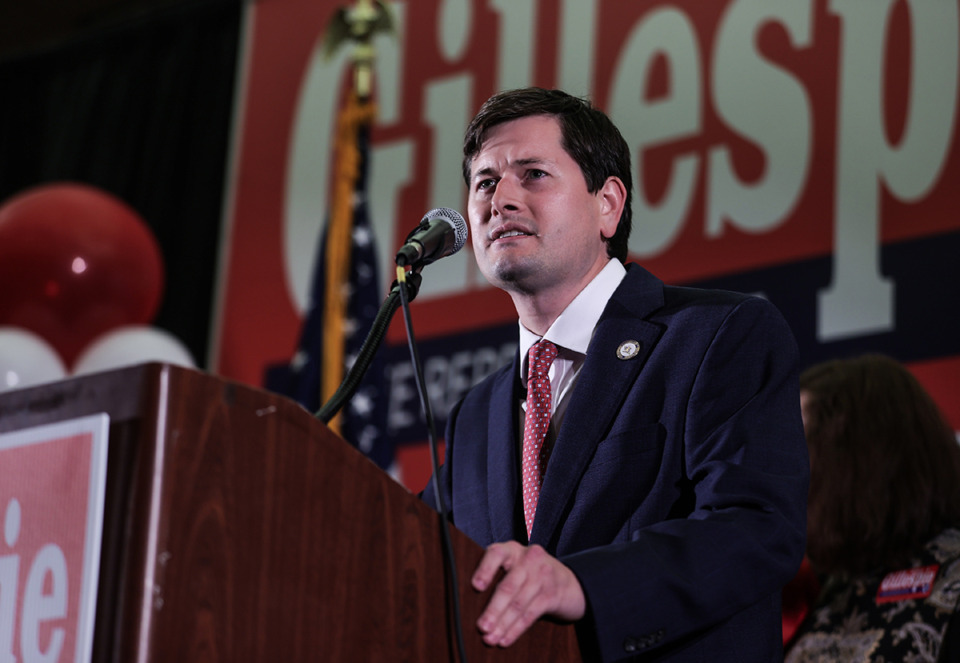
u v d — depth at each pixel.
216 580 2.95
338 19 16.98
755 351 4.79
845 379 8.00
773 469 4.40
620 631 3.79
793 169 15.54
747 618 4.49
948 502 7.52
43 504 3.07
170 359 15.46
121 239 16.00
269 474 3.12
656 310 5.32
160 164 21.59
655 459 4.70
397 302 4.80
